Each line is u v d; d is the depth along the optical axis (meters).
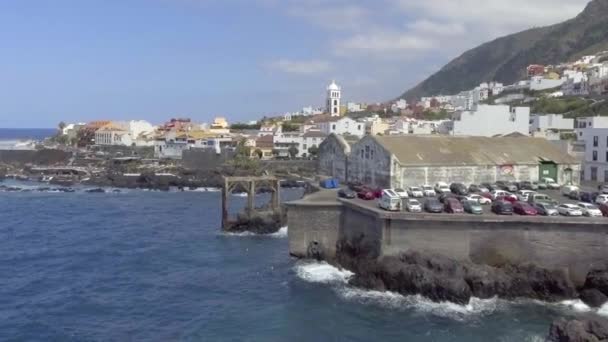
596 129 100.06
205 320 55.06
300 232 74.31
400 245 62.84
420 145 93.12
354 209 69.50
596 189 86.56
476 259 61.28
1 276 70.31
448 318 53.62
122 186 172.75
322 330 51.81
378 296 59.97
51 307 59.03
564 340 44.47
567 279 58.28
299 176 169.75
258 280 67.69
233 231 96.69
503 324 52.06
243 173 174.25
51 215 117.25
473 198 72.31
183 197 148.12
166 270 73.06
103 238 93.06
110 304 60.03
